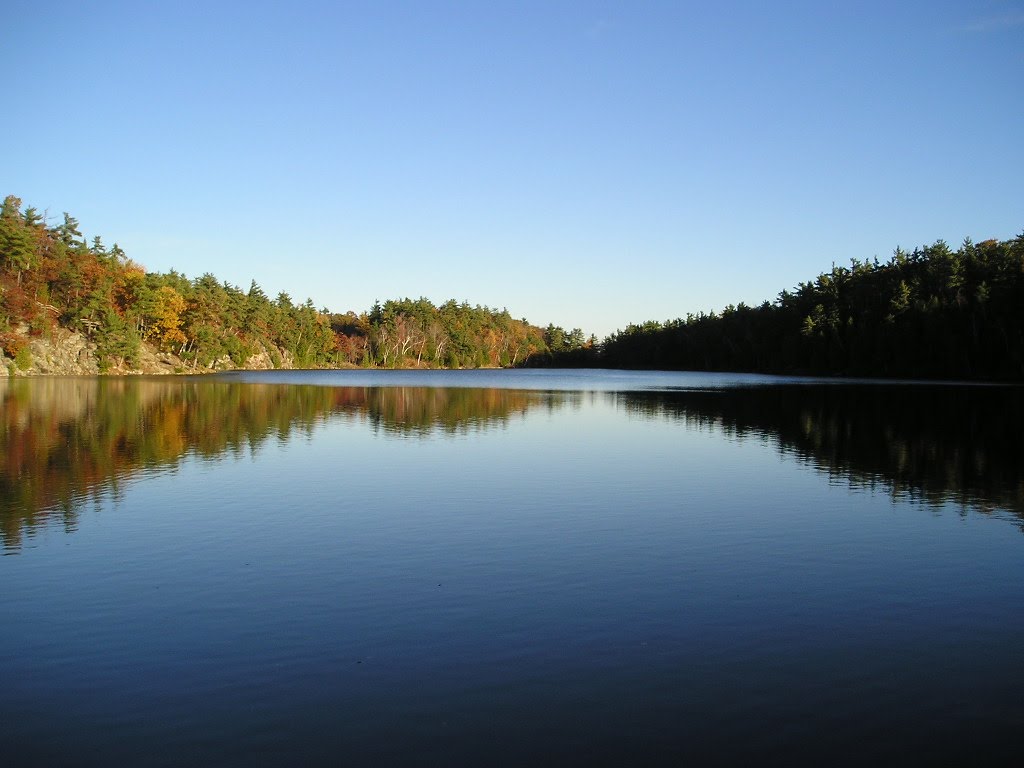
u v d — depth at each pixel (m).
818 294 135.00
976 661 10.18
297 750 8.00
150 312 115.25
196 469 25.11
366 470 25.20
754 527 17.56
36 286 97.56
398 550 15.47
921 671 9.87
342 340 191.50
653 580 13.58
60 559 14.70
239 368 141.62
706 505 20.00
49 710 8.85
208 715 8.73
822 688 9.38
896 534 17.00
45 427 36.28
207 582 13.36
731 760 7.80
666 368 184.00
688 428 39.41
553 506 19.75
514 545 15.89
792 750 7.99
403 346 194.12
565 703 8.98
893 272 123.81
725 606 12.24
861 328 115.62
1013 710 8.86
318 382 94.25
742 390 78.06
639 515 18.78
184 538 16.31
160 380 90.38
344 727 8.45
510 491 21.73
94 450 29.11
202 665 10.00
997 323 94.88
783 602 12.45
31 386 70.38
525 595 12.73
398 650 10.46
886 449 31.14
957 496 21.25
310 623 11.44
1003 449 31.03
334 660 10.15
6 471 24.30
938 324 102.31
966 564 14.67
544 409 52.03
